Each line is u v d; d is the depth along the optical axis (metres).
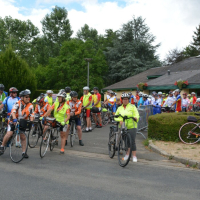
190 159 6.37
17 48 50.12
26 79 24.83
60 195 4.15
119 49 45.47
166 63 47.03
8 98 7.70
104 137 10.15
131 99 13.81
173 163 6.47
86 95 11.45
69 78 41.72
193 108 14.91
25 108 6.52
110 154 7.04
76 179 5.02
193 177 5.34
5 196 4.07
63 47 43.28
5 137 6.45
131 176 5.32
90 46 45.03
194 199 4.12
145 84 24.03
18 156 6.20
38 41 53.28
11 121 6.45
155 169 5.91
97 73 45.16
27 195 4.12
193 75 21.70
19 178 4.98
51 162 6.35
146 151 7.70
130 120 6.46
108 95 15.12
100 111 12.93
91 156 7.17
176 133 8.55
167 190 4.52
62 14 55.09
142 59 44.19
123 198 4.09
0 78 23.58
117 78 46.19
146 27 46.00
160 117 8.81
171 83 21.84
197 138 8.27
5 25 52.09
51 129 7.11
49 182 4.79
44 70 45.66
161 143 8.32
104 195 4.20
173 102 11.72
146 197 4.16
